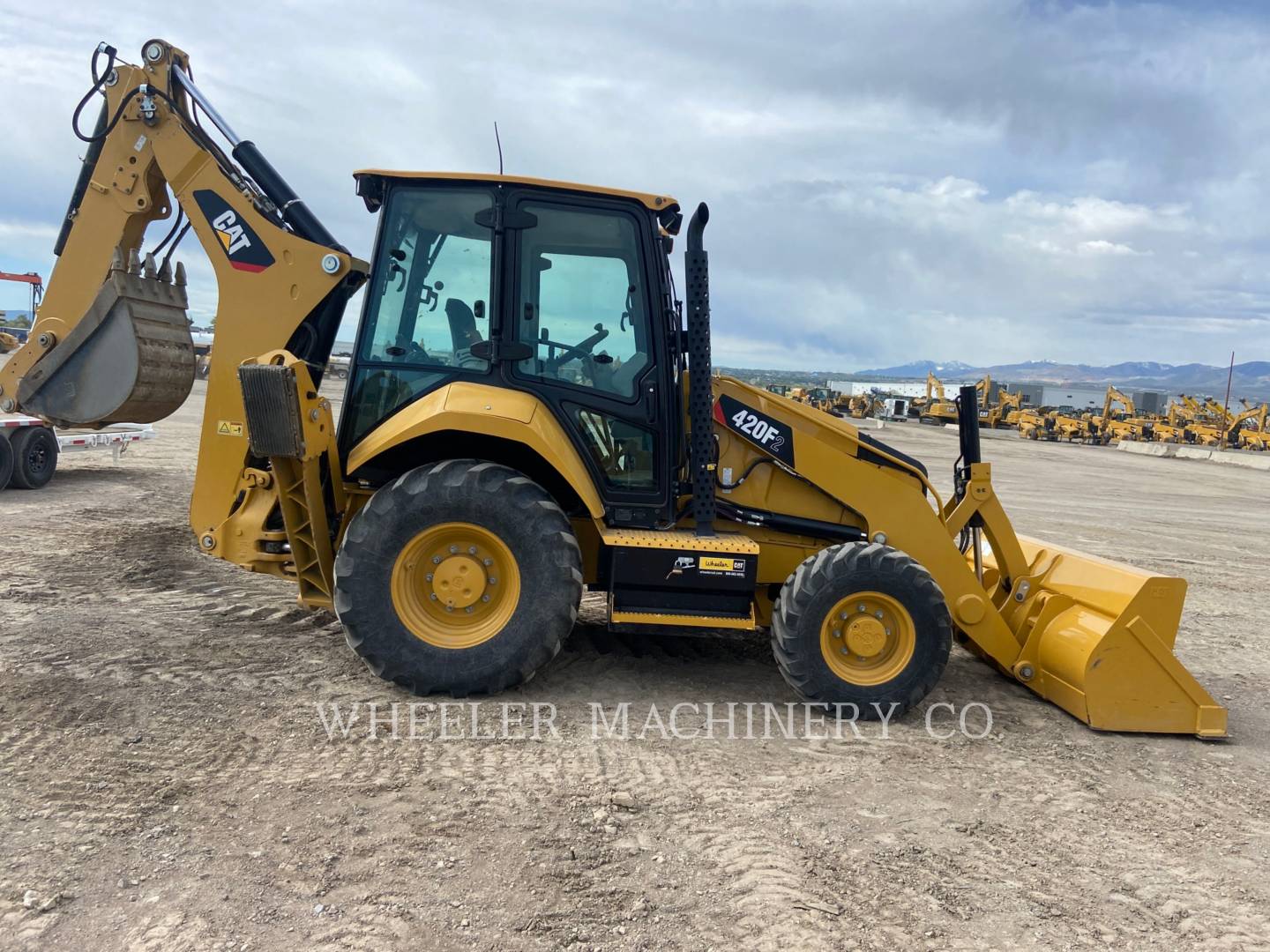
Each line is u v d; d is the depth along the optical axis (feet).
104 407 16.99
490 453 15.25
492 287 14.84
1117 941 9.03
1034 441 138.41
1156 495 63.26
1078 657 15.25
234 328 15.93
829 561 14.65
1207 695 15.12
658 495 15.48
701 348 15.02
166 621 17.33
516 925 8.51
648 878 9.50
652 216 15.15
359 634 13.83
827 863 10.12
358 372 15.05
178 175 16.03
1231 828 11.84
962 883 9.93
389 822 10.29
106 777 10.91
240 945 7.94
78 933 7.96
